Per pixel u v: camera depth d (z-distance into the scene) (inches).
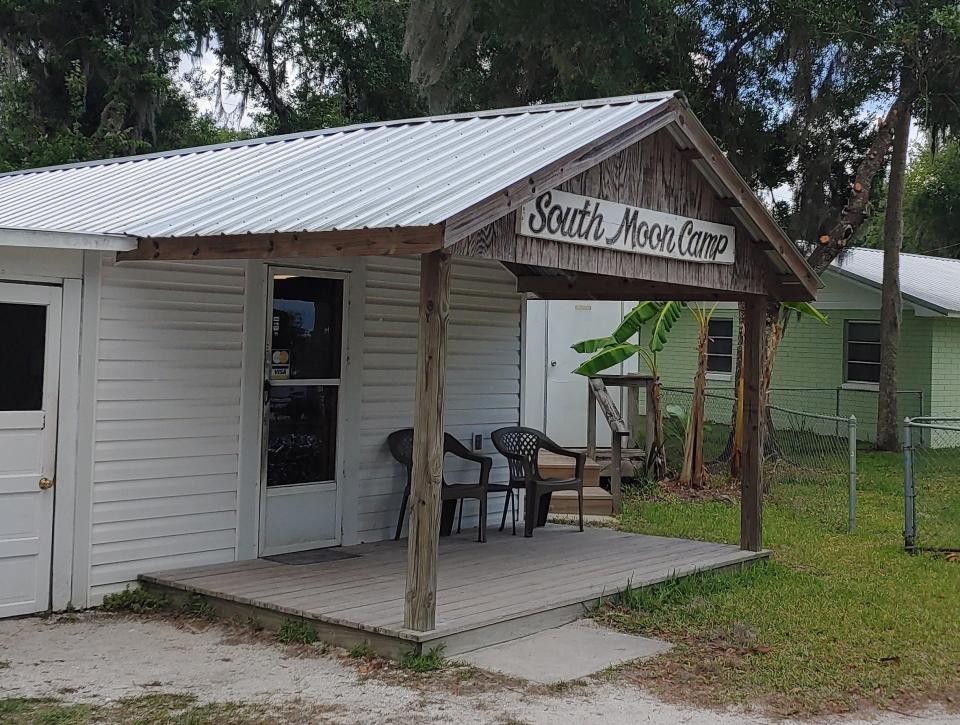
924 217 1178.6
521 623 248.5
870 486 536.7
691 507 465.4
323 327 328.2
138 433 280.8
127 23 882.8
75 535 268.7
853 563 346.6
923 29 539.2
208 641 242.2
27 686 207.6
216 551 299.9
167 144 932.0
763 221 316.8
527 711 195.5
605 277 372.8
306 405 324.5
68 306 266.8
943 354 722.2
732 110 592.1
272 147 355.9
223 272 299.6
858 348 757.9
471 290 380.5
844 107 590.6
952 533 395.9
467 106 688.4
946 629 262.7
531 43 585.9
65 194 350.6
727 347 832.9
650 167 280.2
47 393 263.6
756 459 340.2
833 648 243.0
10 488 257.8
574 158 241.0
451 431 373.4
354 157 299.0
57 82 864.3
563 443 553.0
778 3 552.1
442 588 274.8
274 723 186.9
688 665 228.4
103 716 189.5
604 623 262.1
